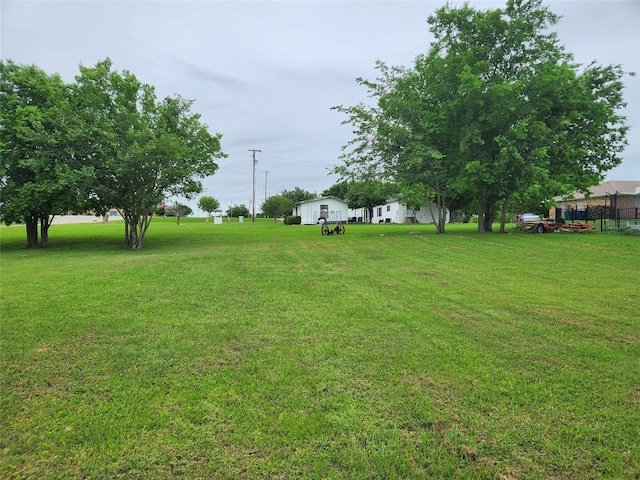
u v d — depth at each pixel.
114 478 2.16
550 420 2.72
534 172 15.38
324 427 2.63
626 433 2.57
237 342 4.19
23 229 32.66
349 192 20.16
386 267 9.63
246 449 2.41
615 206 20.05
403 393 3.08
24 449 2.38
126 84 17.11
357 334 4.46
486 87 16.70
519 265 9.68
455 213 51.09
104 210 18.30
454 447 2.44
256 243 17.17
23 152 16.48
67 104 15.52
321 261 10.79
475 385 3.21
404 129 17.28
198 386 3.18
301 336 4.39
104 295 6.29
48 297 6.12
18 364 3.56
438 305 5.80
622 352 3.92
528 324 4.85
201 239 21.05
